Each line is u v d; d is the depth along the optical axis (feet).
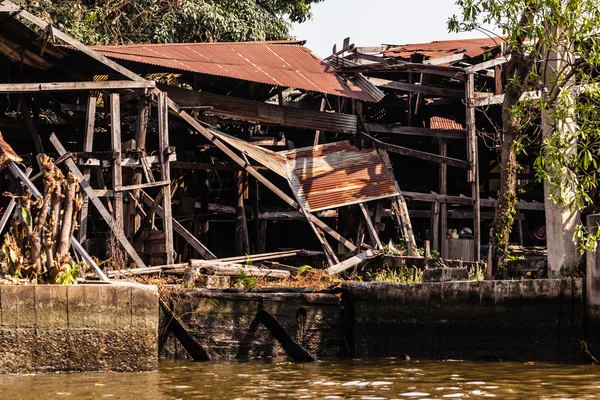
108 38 114.01
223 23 115.75
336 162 92.02
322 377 49.98
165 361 58.49
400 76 109.81
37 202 53.83
